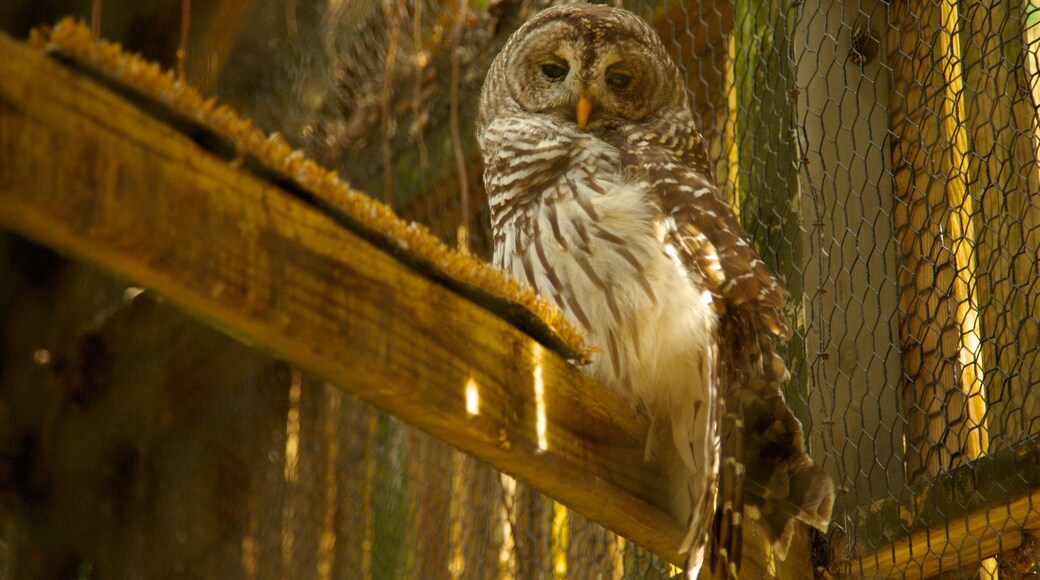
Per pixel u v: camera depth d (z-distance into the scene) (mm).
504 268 7254
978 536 6090
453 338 4535
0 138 3061
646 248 6691
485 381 4672
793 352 7219
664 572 7902
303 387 11898
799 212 7301
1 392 11523
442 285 4512
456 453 10055
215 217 3596
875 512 6480
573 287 6781
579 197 6977
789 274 7352
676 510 5852
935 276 6594
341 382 4164
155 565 11742
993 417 6516
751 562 6324
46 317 11461
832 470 6844
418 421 4508
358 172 11859
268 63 11844
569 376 5254
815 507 6137
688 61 9180
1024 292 6395
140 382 11633
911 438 6844
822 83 7461
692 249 6645
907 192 7094
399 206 11445
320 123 12016
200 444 12133
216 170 3609
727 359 6453
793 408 7148
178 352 11461
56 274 11414
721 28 8453
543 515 9172
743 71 8062
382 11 11383
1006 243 6414
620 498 5500
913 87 7211
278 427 11945
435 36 11227
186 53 9930
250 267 3695
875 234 7172
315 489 11391
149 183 3396
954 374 6430
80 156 3225
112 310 11391
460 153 9484
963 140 6836
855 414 6945
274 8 11555
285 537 11453
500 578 9250
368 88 11633
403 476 10539
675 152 8031
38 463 11695
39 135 3141
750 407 6469
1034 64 6617
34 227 3195
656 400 6445
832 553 6625
